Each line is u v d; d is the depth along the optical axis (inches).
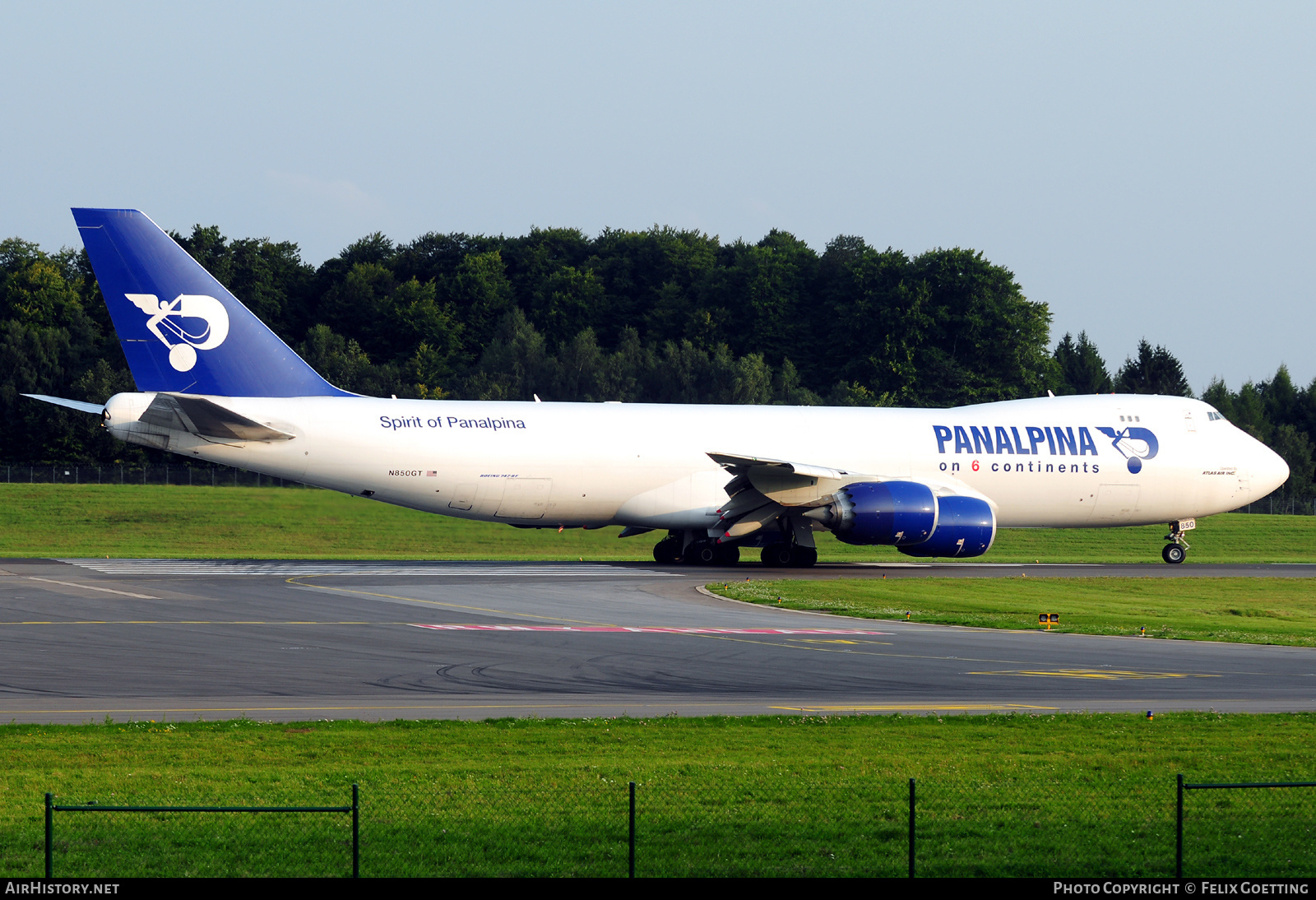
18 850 1872.5
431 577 6274.6
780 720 2920.8
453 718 2910.9
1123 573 7288.4
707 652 4040.4
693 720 2898.6
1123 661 4050.2
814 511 6845.5
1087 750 2642.7
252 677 3427.7
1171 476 7593.5
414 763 2433.6
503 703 3117.6
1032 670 3823.8
